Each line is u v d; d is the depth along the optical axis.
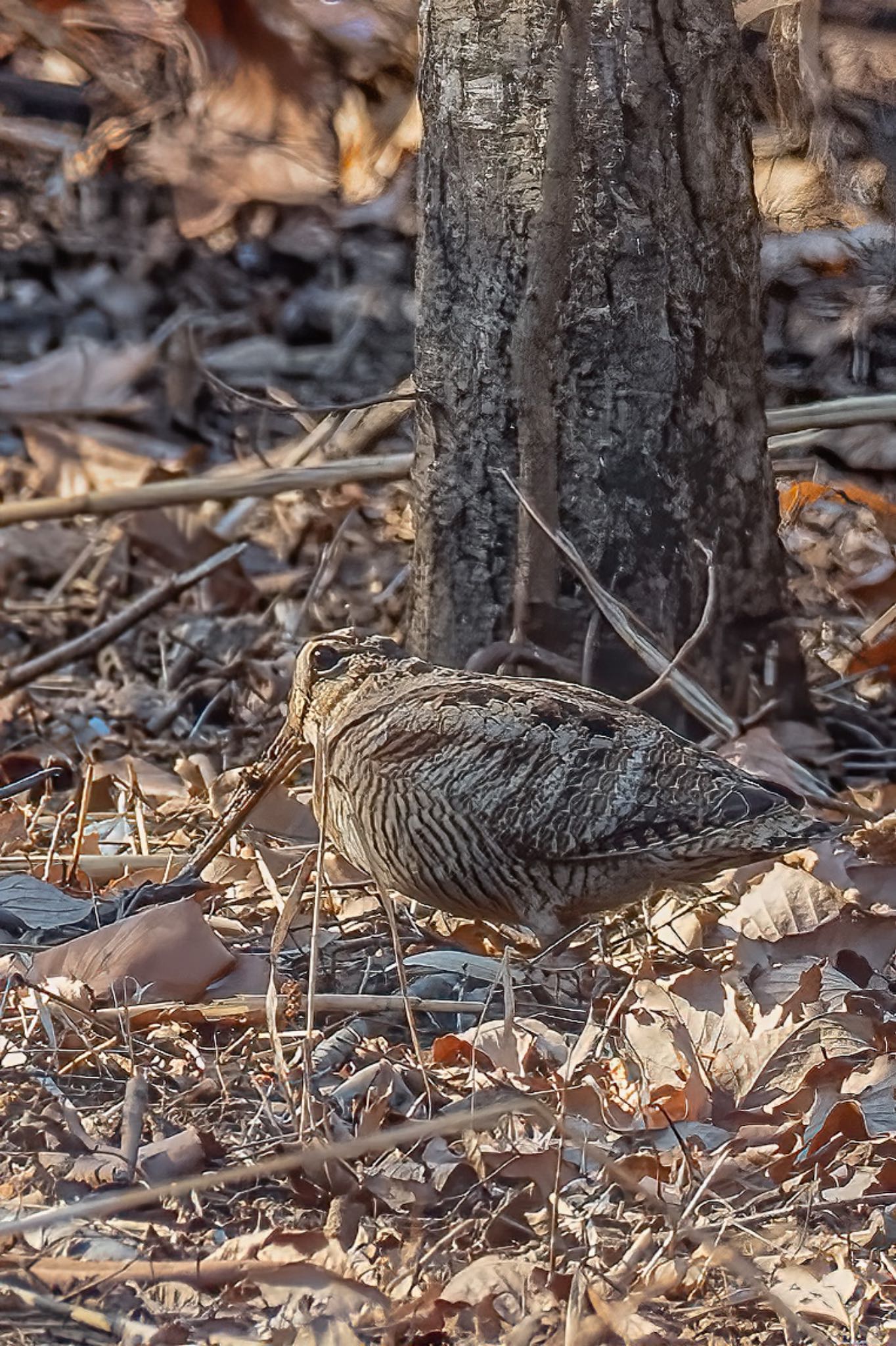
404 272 21.16
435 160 10.80
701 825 8.33
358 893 9.76
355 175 20.95
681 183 10.62
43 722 13.42
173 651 14.63
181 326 20.23
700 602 11.17
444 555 11.23
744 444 11.20
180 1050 7.99
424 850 8.65
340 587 15.16
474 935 9.45
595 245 10.59
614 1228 6.69
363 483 13.75
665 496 10.95
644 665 11.09
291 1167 6.75
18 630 15.16
